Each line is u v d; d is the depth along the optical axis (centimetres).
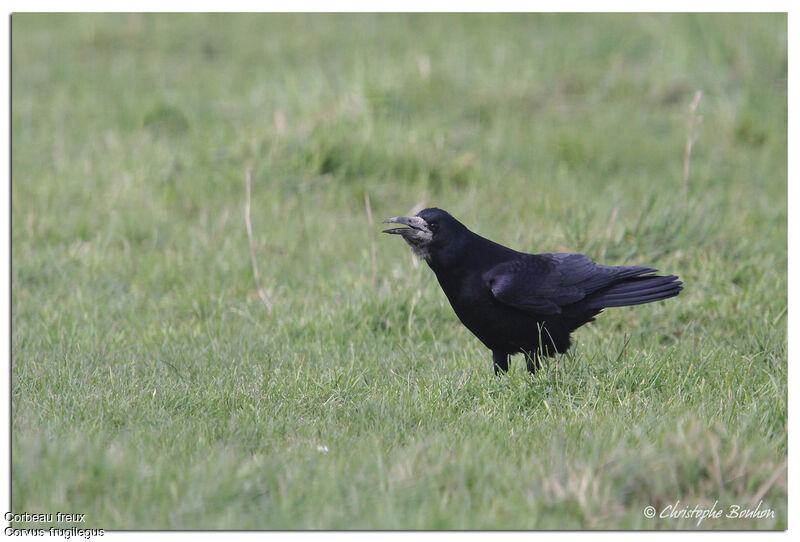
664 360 881
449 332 1062
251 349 982
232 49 2330
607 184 1595
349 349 980
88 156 1631
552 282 891
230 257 1272
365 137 1582
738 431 709
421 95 1852
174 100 1858
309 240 1347
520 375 862
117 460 643
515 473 653
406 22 2478
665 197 1345
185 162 1579
